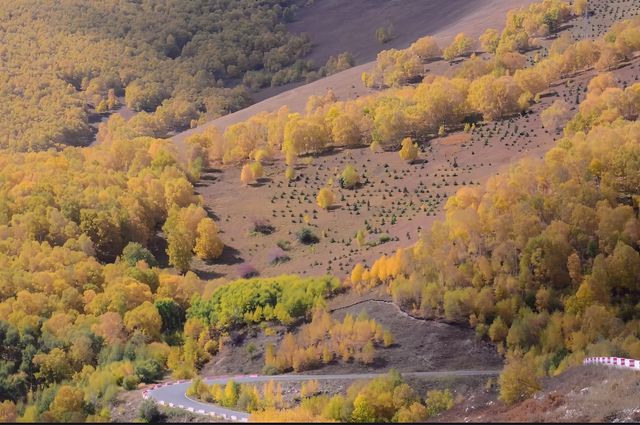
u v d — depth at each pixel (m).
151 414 104.62
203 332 142.00
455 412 101.75
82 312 153.38
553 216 143.75
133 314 145.12
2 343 136.88
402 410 101.69
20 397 127.62
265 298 144.50
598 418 88.88
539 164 160.00
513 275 134.88
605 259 130.62
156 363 130.88
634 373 96.62
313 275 163.50
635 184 150.50
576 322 123.12
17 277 156.88
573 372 102.44
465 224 141.50
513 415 94.44
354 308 139.75
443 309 133.25
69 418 109.06
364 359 124.38
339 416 102.31
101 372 125.06
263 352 135.88
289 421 99.69
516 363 104.69
